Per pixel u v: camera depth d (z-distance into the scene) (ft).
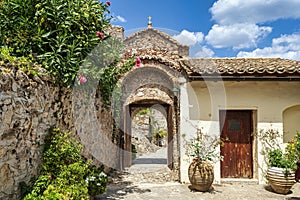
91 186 16.22
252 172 25.41
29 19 16.08
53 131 15.02
